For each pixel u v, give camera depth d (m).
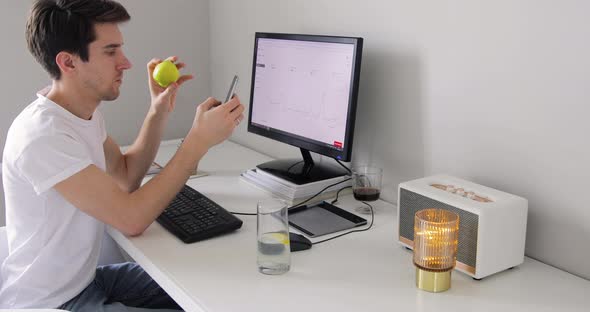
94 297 1.57
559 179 1.34
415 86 1.67
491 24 1.43
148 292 1.71
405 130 1.73
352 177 1.80
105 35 1.48
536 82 1.35
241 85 2.52
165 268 1.36
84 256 1.53
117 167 1.83
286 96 1.92
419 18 1.62
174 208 1.68
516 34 1.38
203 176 2.09
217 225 1.54
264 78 2.02
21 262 1.50
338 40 1.70
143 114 2.67
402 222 1.45
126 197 1.47
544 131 1.36
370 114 1.84
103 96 1.53
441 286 1.23
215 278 1.30
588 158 1.28
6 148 1.46
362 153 1.90
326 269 1.34
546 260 1.40
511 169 1.45
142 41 2.59
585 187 1.29
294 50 1.87
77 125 1.50
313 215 1.68
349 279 1.29
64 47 1.44
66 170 1.39
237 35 2.49
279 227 1.31
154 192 1.51
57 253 1.48
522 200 1.30
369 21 1.78
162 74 1.76
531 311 1.15
